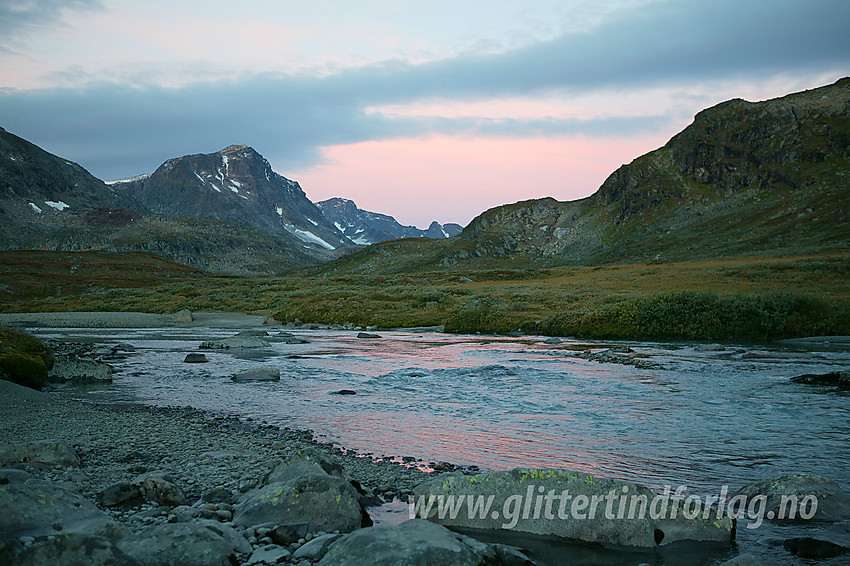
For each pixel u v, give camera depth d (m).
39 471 10.89
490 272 152.38
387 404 19.92
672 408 18.95
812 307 47.91
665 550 8.36
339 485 9.03
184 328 64.31
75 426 15.95
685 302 49.81
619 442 14.52
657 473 11.84
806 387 23.22
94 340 48.09
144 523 8.32
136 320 73.25
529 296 77.25
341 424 16.78
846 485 11.06
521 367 29.44
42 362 23.89
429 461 12.84
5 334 26.39
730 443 14.41
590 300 69.94
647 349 39.09
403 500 10.22
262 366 30.58
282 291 113.75
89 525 7.53
